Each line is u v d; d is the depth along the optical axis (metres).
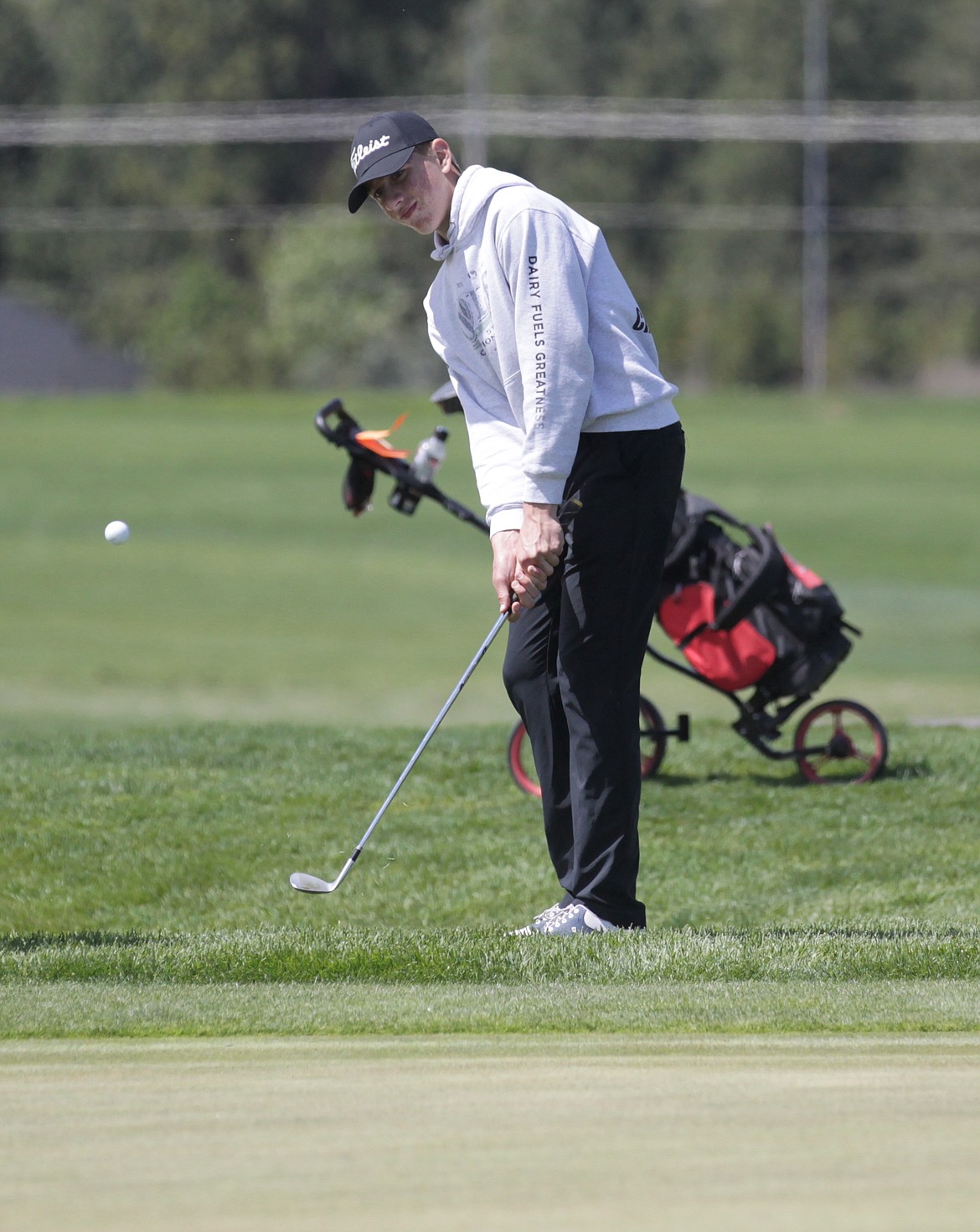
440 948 13.23
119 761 25.78
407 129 14.06
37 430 141.50
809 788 24.47
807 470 119.88
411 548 90.31
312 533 95.00
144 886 20.55
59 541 91.38
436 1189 7.06
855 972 12.59
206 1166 7.38
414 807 23.58
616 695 14.36
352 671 57.38
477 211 13.88
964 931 14.84
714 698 49.66
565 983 12.19
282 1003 11.15
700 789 24.48
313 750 26.61
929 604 71.75
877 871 20.86
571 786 14.60
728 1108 8.33
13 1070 9.25
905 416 151.88
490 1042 10.03
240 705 49.97
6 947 13.94
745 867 21.09
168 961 12.88
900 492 109.75
